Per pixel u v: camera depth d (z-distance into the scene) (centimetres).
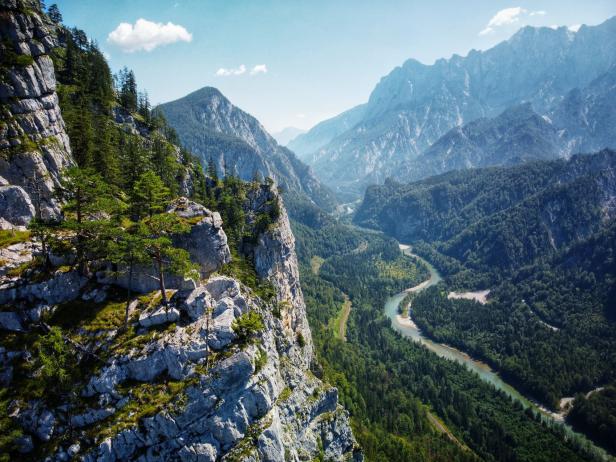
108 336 5706
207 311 6172
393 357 18625
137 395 5362
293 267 11919
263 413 5994
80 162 8631
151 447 5169
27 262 5922
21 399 5091
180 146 17150
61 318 5766
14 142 6750
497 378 17488
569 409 14862
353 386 14450
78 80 12675
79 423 5091
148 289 6391
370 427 12625
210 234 7481
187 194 12131
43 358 5109
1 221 6256
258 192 12438
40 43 7506
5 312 5506
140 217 6725
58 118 7831
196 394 5472
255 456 5622
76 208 6197
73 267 6097
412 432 13138
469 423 13775
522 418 14162
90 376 5341
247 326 6228
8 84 6844
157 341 5706
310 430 7681
